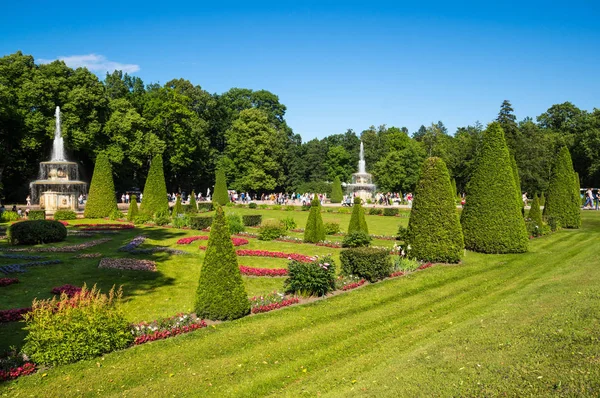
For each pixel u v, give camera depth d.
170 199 59.69
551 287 12.24
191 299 13.02
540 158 61.00
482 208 19.62
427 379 6.64
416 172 64.25
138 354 8.80
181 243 22.62
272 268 17.12
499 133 19.73
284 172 76.12
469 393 5.93
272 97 77.94
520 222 19.33
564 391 5.52
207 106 67.44
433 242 17.48
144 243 22.69
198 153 61.53
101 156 36.03
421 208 17.94
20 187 51.50
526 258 18.20
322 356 8.97
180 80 64.31
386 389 6.57
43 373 7.90
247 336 9.85
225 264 10.85
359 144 83.81
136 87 67.56
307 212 44.19
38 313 8.65
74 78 47.53
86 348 8.43
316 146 83.31
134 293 13.48
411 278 15.09
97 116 48.94
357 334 10.20
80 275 15.40
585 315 8.21
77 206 39.62
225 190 52.69
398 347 9.09
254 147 63.59
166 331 9.77
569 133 72.88
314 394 7.22
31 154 48.59
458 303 12.53
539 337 7.52
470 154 68.00
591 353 6.43
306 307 11.97
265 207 49.47
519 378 6.08
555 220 27.03
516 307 10.41
